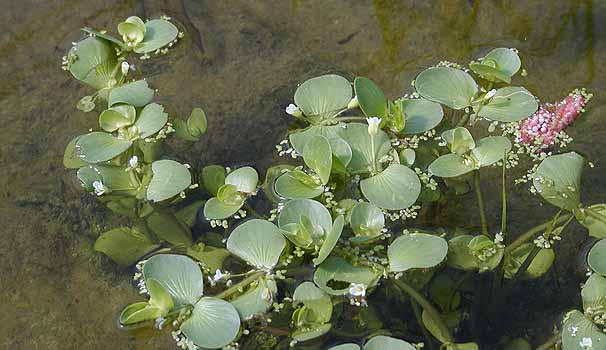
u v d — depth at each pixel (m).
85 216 0.77
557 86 0.82
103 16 0.86
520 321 0.73
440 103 0.79
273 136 0.80
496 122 0.80
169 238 0.76
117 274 0.75
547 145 0.79
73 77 0.83
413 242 0.73
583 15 0.85
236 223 0.76
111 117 0.79
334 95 0.80
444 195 0.78
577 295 0.74
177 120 0.80
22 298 0.74
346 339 0.72
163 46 0.84
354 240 0.73
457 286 0.74
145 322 0.73
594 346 0.70
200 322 0.71
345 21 0.86
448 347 0.72
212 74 0.83
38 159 0.79
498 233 0.76
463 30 0.85
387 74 0.83
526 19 0.85
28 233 0.77
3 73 0.83
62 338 0.73
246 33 0.85
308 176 0.76
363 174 0.77
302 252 0.74
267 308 0.72
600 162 0.79
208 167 0.78
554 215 0.77
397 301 0.73
